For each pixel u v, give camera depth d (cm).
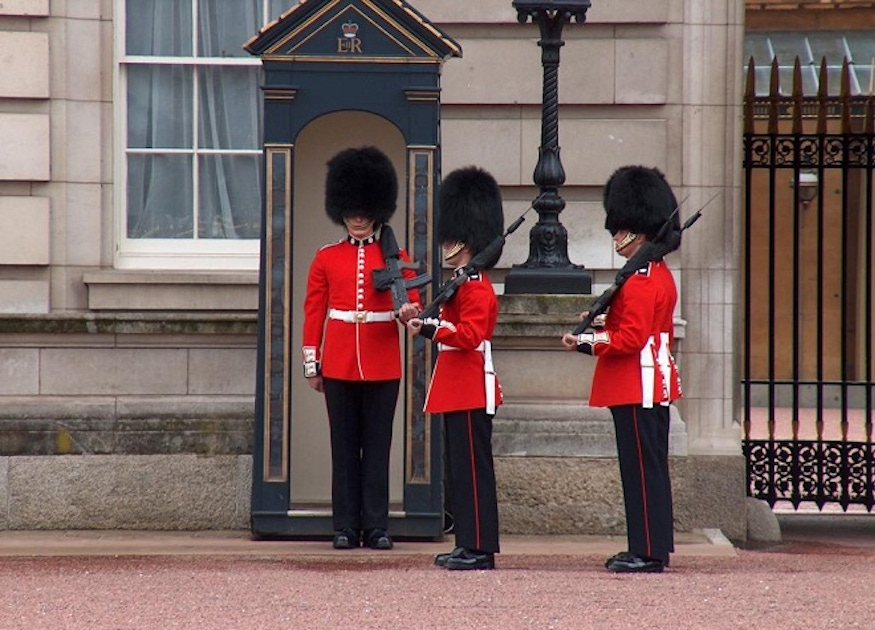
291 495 3772
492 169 3969
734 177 3975
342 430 3488
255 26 4031
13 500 3788
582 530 3800
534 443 3800
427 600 2911
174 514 3803
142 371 3847
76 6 3900
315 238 3775
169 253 3975
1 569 3291
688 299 3966
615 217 3300
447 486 3694
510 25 3962
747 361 4144
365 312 3456
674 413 3878
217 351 3856
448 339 3216
